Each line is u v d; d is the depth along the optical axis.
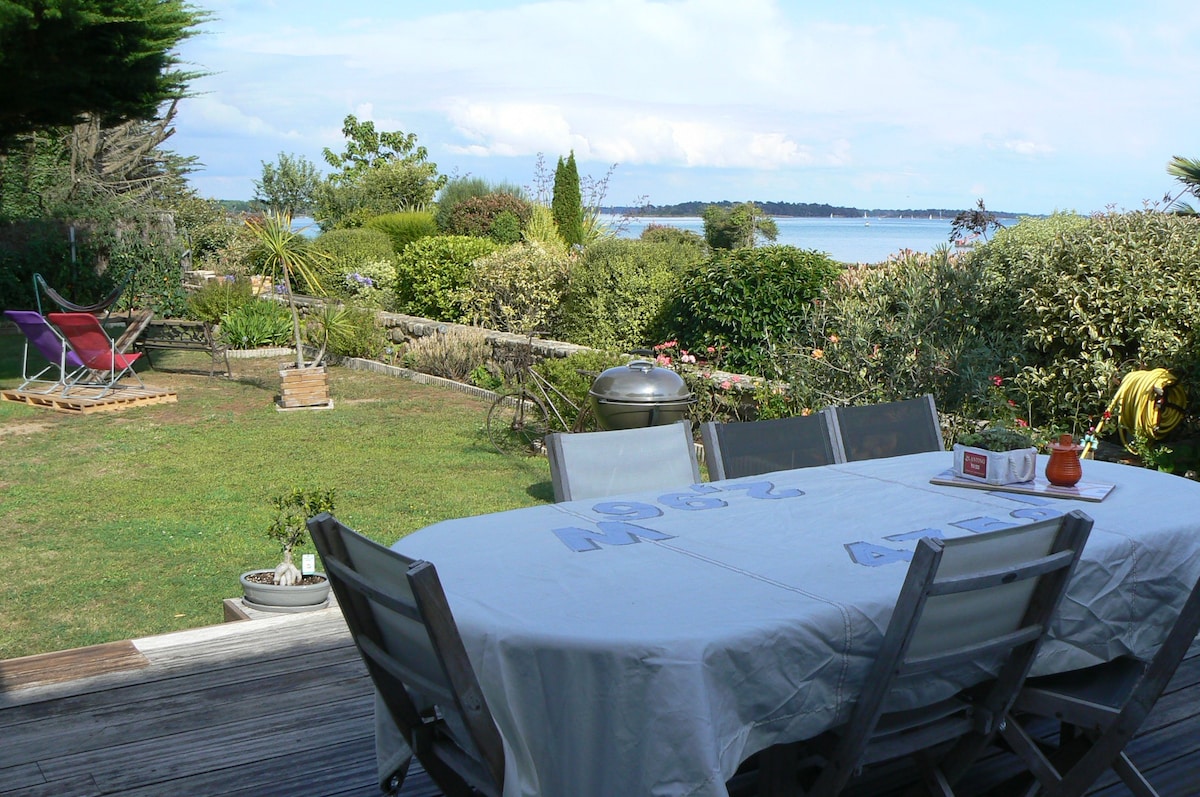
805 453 3.62
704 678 1.79
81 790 2.63
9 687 3.26
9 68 10.79
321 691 3.25
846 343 7.44
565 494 3.06
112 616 4.54
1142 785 2.38
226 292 14.68
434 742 2.21
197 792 2.62
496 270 13.42
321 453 7.87
